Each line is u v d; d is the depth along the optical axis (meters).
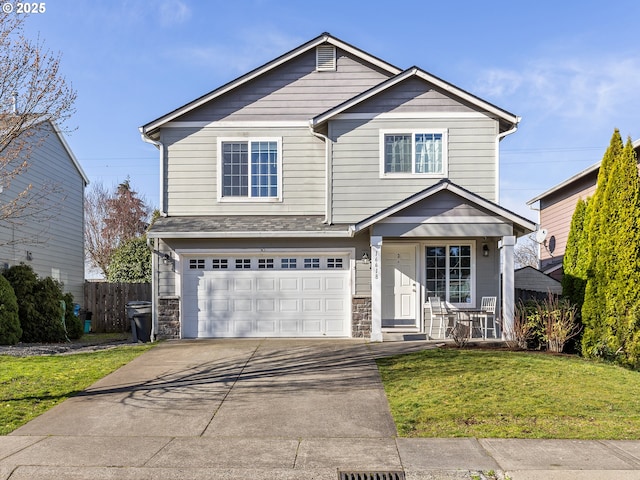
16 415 7.92
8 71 12.01
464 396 8.52
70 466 5.98
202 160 15.45
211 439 6.93
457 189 12.95
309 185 15.45
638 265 11.73
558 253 23.73
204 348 12.91
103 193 45.72
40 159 18.77
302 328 14.67
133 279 24.22
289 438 6.94
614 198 12.14
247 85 15.59
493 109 14.70
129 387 9.50
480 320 14.27
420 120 14.86
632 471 5.73
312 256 14.77
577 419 7.50
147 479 5.62
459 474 5.69
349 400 8.56
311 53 15.73
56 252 20.22
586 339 12.25
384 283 15.11
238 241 14.72
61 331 16.75
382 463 6.01
